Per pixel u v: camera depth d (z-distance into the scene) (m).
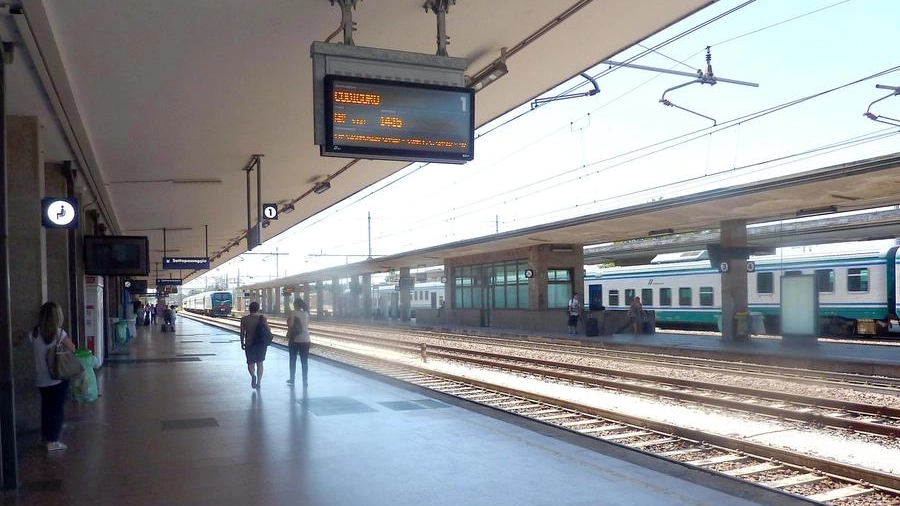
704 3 7.40
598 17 7.55
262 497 5.65
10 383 6.00
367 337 31.12
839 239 25.28
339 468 6.52
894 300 24.30
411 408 9.84
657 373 16.34
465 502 5.48
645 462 7.35
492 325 34.72
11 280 8.59
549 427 9.14
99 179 13.73
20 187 8.67
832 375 14.62
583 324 28.03
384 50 6.29
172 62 7.81
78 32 6.78
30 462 6.91
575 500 5.50
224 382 13.12
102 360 16.42
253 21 6.85
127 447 7.52
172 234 27.36
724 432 9.59
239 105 9.59
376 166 14.20
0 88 6.10
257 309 12.06
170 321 35.59
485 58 8.70
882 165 13.79
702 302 30.02
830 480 7.01
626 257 35.94
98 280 15.38
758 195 16.94
